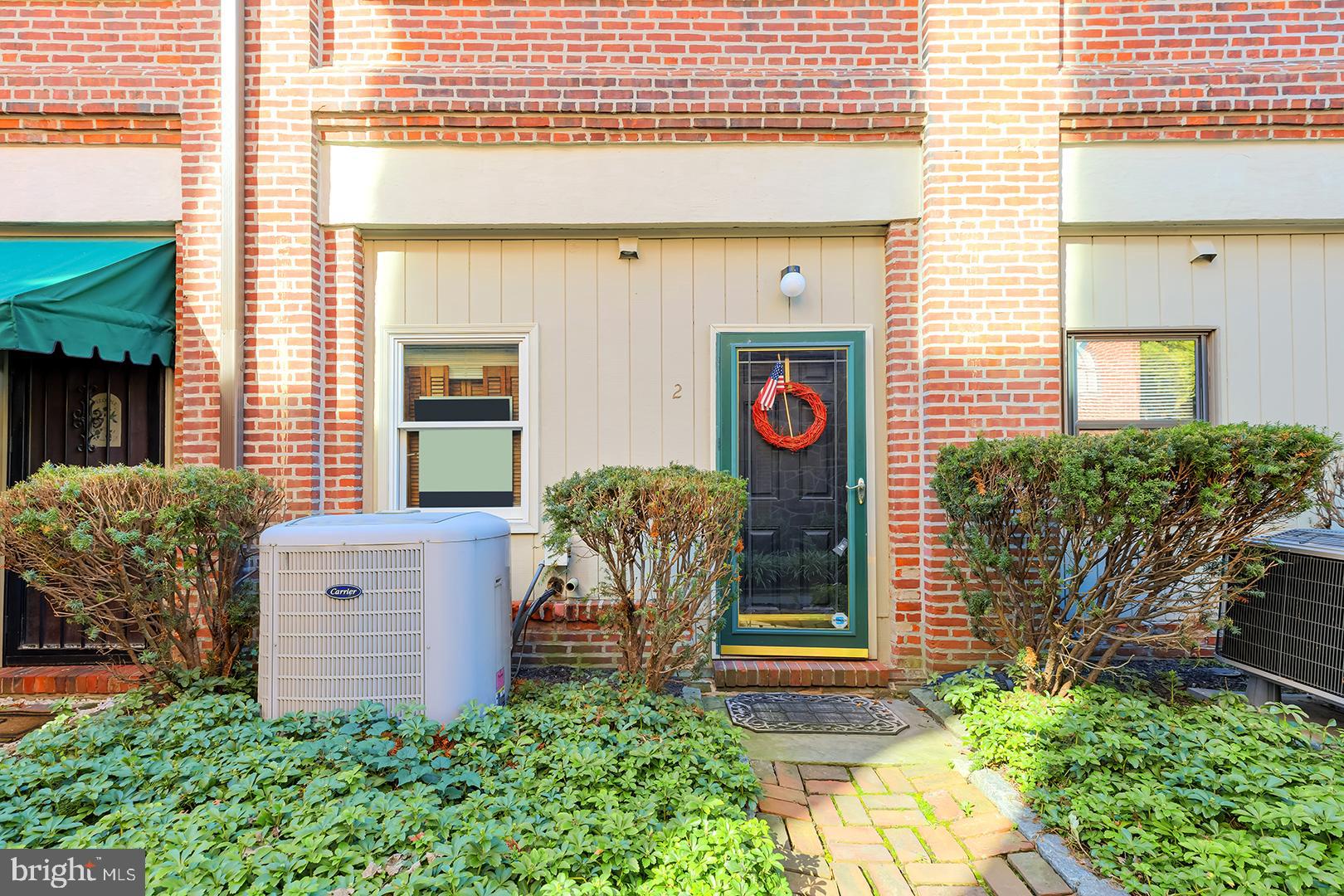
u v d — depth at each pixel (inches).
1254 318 195.3
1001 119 187.6
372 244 197.0
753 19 194.4
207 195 186.5
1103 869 100.4
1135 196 189.9
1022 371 186.5
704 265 198.1
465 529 137.9
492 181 190.9
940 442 186.5
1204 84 186.7
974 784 131.3
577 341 197.3
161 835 94.3
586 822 100.1
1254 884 90.3
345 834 94.4
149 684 154.3
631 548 151.5
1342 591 142.3
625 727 131.3
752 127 189.8
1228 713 133.5
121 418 193.6
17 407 189.8
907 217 191.3
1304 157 189.6
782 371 197.9
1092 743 126.3
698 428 197.0
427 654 132.8
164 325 185.8
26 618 186.9
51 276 165.3
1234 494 135.6
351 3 191.8
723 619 195.3
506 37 193.2
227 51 183.3
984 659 182.9
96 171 188.7
